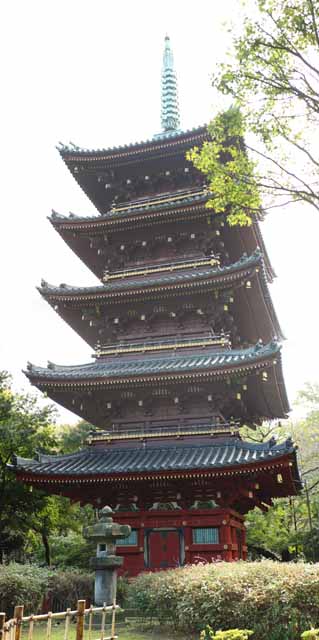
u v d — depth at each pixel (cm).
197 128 3419
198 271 3319
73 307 3359
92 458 2833
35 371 2978
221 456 2561
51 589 2109
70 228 3519
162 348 3125
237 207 1988
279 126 1767
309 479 5031
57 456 2861
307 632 1103
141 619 2041
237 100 1806
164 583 1831
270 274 4091
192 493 2644
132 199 3853
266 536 4297
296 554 4369
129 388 2945
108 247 3616
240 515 2922
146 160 3678
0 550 3919
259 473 2452
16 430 3503
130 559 2569
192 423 2886
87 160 3700
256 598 1453
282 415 3734
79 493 2781
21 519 3600
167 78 4584
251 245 3559
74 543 4212
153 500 2698
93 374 2883
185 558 2503
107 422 3138
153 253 3588
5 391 3728
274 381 3002
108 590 1814
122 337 3341
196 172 3662
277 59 1697
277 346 2623
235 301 3256
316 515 4600
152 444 2841
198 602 1586
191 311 3231
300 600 1406
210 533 2534
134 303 3278
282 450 2341
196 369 2739
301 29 1636
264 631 1420
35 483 2706
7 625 907
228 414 3072
